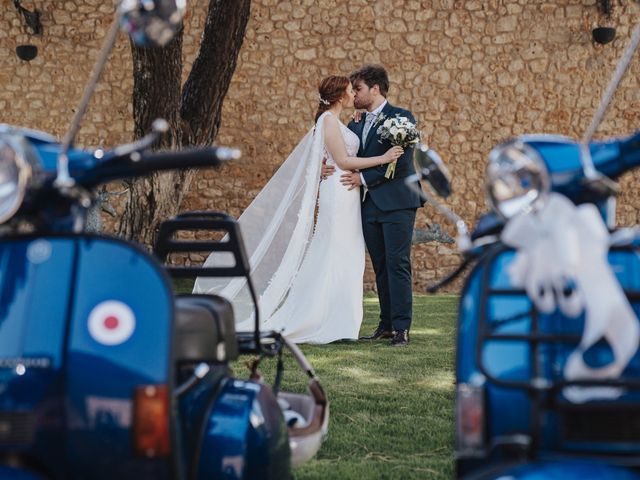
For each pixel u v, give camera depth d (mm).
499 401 1972
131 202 11930
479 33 15633
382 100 6938
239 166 15883
